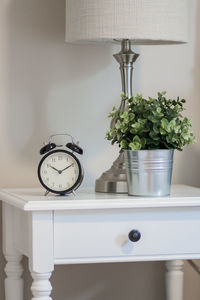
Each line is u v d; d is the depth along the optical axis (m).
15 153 1.86
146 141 1.51
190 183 1.98
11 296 1.74
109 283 1.95
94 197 1.52
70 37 1.62
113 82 1.91
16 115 1.86
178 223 1.49
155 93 1.94
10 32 1.85
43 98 1.87
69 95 1.89
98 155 1.91
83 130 1.90
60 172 1.54
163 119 1.47
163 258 1.49
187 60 1.96
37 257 1.42
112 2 1.51
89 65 1.89
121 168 1.69
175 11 1.57
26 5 1.85
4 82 1.85
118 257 1.47
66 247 1.44
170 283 1.91
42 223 1.42
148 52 1.93
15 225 1.67
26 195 1.58
